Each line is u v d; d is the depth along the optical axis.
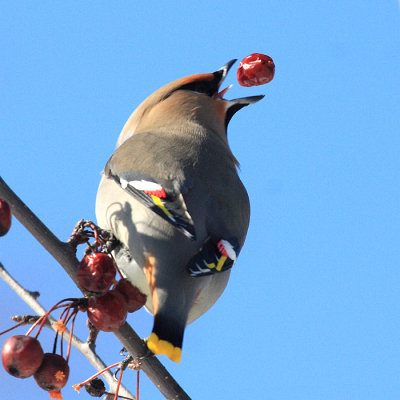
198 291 7.82
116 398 7.31
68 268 6.85
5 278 8.66
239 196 8.75
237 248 8.09
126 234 8.10
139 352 7.27
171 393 7.36
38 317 6.75
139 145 8.95
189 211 8.07
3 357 6.48
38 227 6.81
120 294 7.21
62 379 6.55
